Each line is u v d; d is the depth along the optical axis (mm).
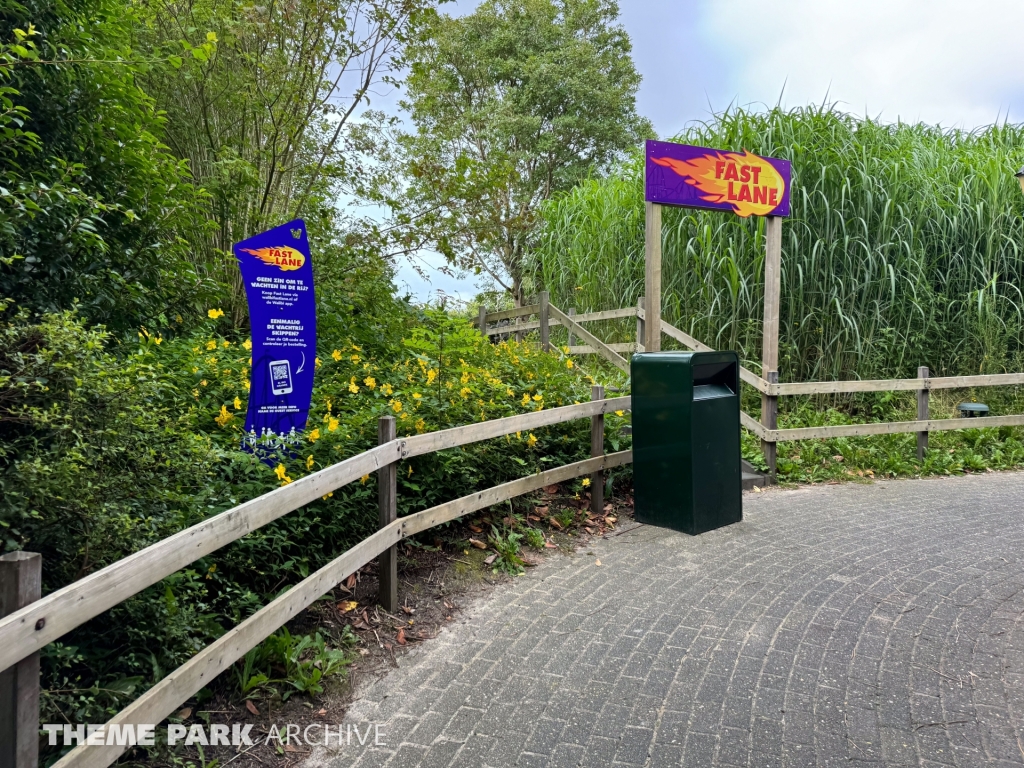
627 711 2844
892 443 8094
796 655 3312
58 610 1727
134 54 5031
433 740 2652
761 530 5305
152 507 2758
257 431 4141
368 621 3590
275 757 2539
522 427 4641
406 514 4273
